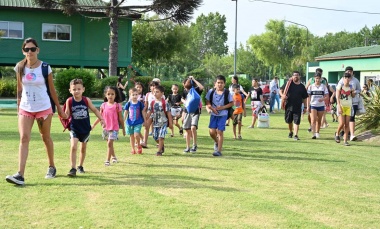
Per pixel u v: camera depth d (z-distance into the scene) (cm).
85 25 3369
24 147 656
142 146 1055
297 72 1296
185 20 2755
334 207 572
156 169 794
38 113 665
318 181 721
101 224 487
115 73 2966
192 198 596
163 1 2670
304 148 1106
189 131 1007
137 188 645
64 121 734
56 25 3300
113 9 2881
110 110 831
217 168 813
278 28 6819
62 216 511
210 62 6750
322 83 1402
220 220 508
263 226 491
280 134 1427
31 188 632
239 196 612
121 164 841
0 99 2873
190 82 1037
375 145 1188
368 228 495
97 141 1142
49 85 677
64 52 3338
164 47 4800
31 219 499
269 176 750
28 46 652
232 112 1146
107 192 620
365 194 644
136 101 963
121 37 3447
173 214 525
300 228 489
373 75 3753
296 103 1296
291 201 595
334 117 1941
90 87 2706
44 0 2783
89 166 813
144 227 479
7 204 552
